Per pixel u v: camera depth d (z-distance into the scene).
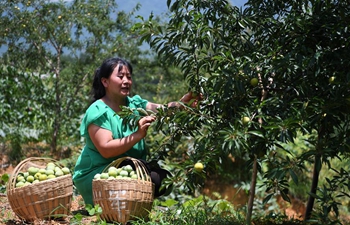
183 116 3.95
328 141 3.63
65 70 10.56
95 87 4.71
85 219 4.32
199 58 4.17
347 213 8.10
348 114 3.94
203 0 4.03
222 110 4.00
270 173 3.61
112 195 4.07
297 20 3.98
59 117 10.48
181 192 7.60
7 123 10.37
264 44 4.20
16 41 10.26
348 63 3.85
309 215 4.91
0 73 10.46
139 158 4.69
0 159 9.76
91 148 4.56
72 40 10.48
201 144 3.91
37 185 4.08
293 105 3.87
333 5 4.11
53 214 4.17
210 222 4.43
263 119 3.76
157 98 10.80
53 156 9.98
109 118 4.43
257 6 4.32
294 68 3.82
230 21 4.02
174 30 4.05
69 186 4.25
